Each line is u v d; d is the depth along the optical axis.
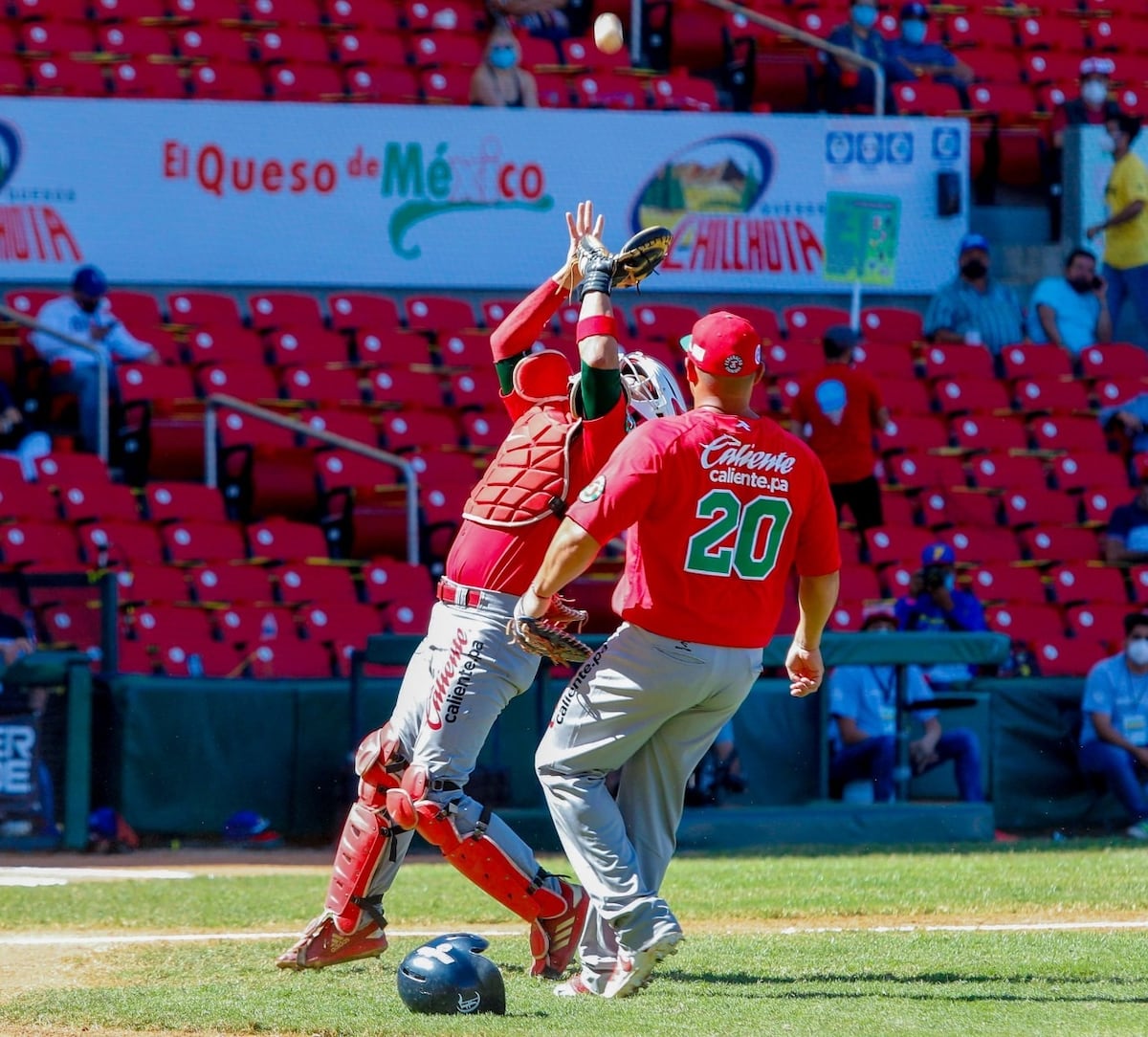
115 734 36.84
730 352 17.59
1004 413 61.19
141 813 37.00
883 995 18.23
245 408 49.34
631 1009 17.30
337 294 61.12
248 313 60.34
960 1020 16.53
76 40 63.66
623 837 17.88
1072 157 66.81
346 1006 17.59
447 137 61.38
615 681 17.62
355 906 19.42
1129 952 21.28
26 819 36.00
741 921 24.80
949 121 64.44
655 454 17.12
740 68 68.00
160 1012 17.34
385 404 56.56
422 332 59.56
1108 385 62.91
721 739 37.47
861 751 38.38
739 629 17.64
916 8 69.69
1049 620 52.44
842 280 63.84
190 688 37.56
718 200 63.06
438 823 18.41
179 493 50.62
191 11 65.81
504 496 18.62
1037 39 73.69
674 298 63.47
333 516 52.81
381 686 38.34
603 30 21.69
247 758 37.91
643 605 17.45
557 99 65.25
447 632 18.80
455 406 57.31
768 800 38.12
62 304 54.59
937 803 38.44
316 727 38.44
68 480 50.34
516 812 36.28
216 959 21.28
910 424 59.19
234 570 48.19
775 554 17.75
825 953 21.36
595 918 18.16
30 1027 16.94
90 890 28.94
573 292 19.77
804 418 52.00
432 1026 16.25
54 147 58.75
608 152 62.31
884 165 64.19
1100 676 39.38
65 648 38.72
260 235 60.19
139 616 45.31
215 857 35.59
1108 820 40.03
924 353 62.44
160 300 59.81
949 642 37.62
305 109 60.38
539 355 19.28
